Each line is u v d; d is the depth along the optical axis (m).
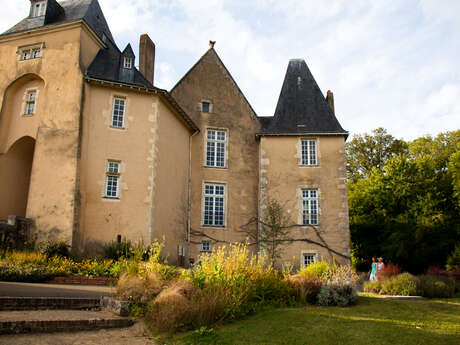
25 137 17.38
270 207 18.58
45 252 13.62
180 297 7.67
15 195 17.78
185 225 19.72
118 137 16.70
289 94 22.58
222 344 6.27
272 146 21.11
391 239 23.55
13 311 7.25
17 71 17.69
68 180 15.34
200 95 22.11
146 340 6.52
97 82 16.64
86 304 8.40
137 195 16.38
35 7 18.72
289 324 7.44
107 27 20.91
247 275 9.76
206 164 21.38
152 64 22.59
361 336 6.70
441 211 23.30
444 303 10.96
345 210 19.98
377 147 34.81
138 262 10.31
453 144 32.69
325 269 13.55
